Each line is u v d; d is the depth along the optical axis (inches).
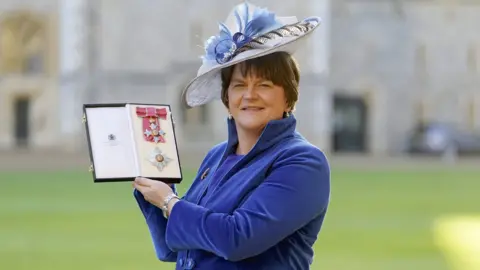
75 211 1187.3
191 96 252.7
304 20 230.8
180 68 2792.8
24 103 2787.9
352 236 961.5
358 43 2942.9
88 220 1090.7
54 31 2768.2
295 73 234.4
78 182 1673.2
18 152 2637.8
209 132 2797.7
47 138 2778.1
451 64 2997.0
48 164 2158.0
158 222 248.5
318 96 2797.7
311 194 220.1
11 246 872.3
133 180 227.6
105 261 777.6
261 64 227.5
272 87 230.1
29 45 2787.9
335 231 1003.3
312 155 225.0
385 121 2947.8
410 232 1000.2
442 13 2982.3
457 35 2992.1
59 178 1760.6
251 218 215.2
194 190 249.1
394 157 2696.9
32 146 2773.1
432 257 814.5
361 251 849.5
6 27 2768.2
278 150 228.2
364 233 989.8
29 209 1212.5
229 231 214.4
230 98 233.9
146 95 2797.7
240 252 214.5
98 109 233.3
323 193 223.0
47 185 1600.6
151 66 2795.3
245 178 227.9
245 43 227.0
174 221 220.8
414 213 1196.5
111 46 2778.1
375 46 2952.8
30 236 947.3
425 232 1000.9
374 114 2942.9
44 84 2768.2
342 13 2938.0
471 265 772.0
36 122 2765.7
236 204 224.8
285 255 223.0
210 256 226.7
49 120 2773.1
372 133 2938.0
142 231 989.8
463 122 3006.9
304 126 2800.2
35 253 825.5
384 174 1955.0
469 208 1267.2
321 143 2812.5
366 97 2950.3
